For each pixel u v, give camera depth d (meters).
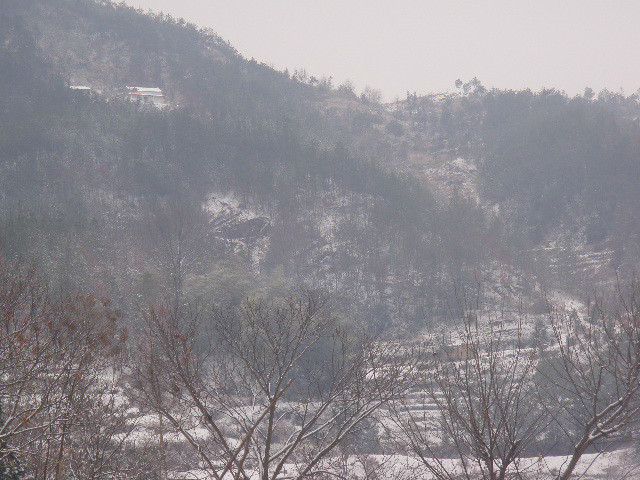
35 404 54.84
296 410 65.94
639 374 46.88
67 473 58.06
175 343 62.22
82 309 64.62
